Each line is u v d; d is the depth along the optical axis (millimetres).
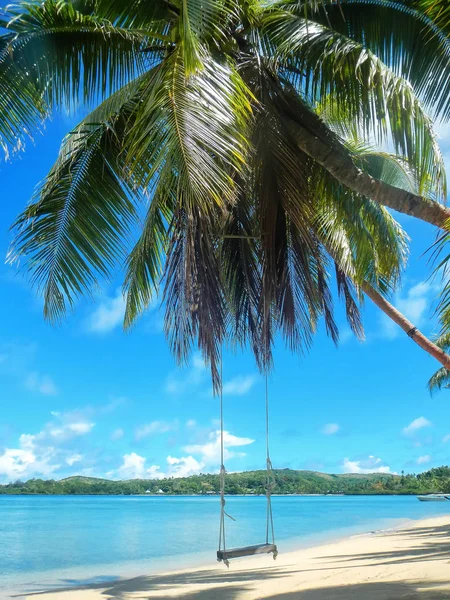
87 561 14828
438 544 13719
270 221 6562
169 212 7688
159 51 6492
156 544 19828
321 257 8727
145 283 8484
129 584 9727
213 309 6715
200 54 5105
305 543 18266
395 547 13805
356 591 6613
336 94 5852
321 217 7441
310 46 5766
